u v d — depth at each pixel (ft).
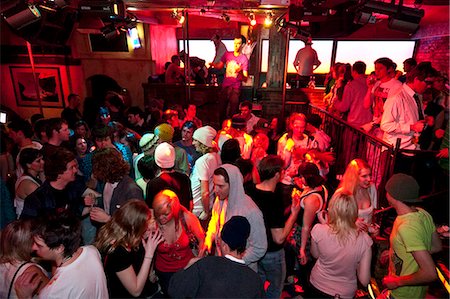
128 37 31.04
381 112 15.65
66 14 14.55
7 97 34.78
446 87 15.29
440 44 26.91
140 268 7.86
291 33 20.77
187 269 6.29
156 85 30.35
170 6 20.79
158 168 10.98
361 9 13.01
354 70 18.25
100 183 10.76
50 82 33.78
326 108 23.59
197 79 31.14
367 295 10.85
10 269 6.71
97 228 9.95
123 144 14.32
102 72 32.99
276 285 10.01
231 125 17.49
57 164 9.09
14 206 11.35
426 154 12.82
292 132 15.84
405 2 16.25
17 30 12.98
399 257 7.96
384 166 12.67
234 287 5.97
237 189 8.75
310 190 10.37
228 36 35.88
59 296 5.92
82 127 15.62
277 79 28.71
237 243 6.37
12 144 14.47
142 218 7.49
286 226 9.71
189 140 14.93
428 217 7.82
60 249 6.10
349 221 8.01
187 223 9.42
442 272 9.93
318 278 8.77
